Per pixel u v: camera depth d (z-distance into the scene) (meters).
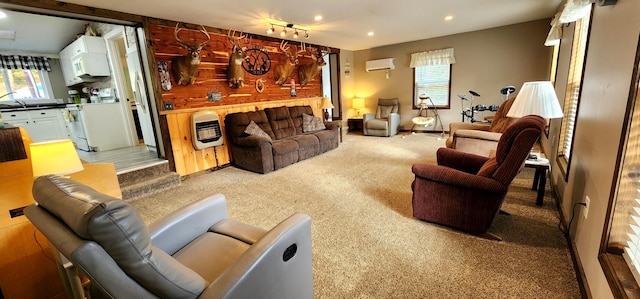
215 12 3.52
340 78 7.32
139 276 0.85
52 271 1.66
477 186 2.00
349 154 5.07
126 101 5.12
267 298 1.15
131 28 3.81
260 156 4.05
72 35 5.05
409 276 1.76
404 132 7.05
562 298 1.53
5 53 5.44
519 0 3.76
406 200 2.92
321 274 1.81
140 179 3.56
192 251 1.43
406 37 6.01
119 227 0.79
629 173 1.19
